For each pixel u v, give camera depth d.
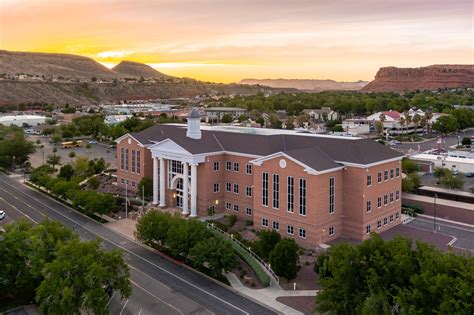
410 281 34.91
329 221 64.31
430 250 37.66
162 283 52.25
